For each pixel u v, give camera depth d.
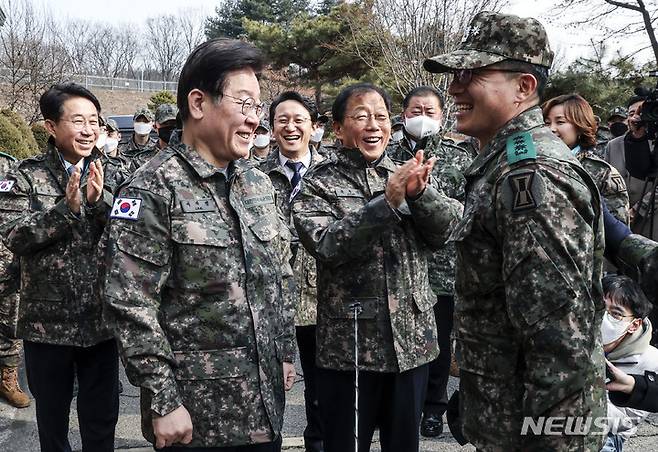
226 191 1.95
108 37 49.28
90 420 2.84
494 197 1.62
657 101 2.90
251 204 2.04
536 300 1.50
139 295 1.77
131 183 1.86
